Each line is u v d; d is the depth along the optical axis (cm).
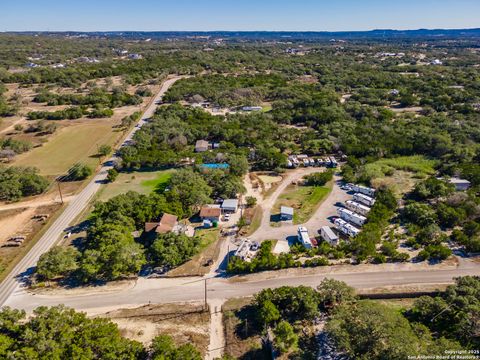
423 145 10675
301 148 11594
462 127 12112
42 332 4088
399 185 8762
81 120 14662
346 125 12838
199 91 18225
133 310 5009
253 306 5034
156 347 4012
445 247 6072
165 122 12925
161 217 7106
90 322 4397
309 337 4516
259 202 8181
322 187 8919
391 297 5184
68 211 7775
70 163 10456
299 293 4850
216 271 5825
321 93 17650
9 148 10931
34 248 6450
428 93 17388
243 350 4362
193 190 7806
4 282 5569
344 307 4712
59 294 5309
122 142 12100
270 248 6191
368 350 3947
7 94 18250
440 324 4603
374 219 6919
